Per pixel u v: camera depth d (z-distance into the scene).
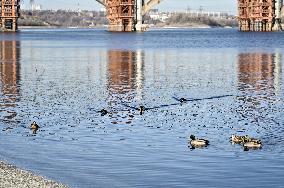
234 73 78.38
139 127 38.91
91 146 33.06
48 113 44.62
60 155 30.88
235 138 33.91
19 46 154.75
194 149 32.19
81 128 38.50
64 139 34.97
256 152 31.31
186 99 52.75
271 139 34.69
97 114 44.22
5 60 102.62
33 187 24.34
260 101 51.56
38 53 123.38
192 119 42.00
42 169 27.95
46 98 53.31
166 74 77.12
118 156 30.67
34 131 37.50
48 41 191.00
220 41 193.75
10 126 39.28
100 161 29.59
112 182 26.02
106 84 65.44
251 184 25.78
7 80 69.44
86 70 83.06
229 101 51.62
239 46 156.12
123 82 67.62
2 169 27.28
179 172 27.58
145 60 103.12
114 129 38.19
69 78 71.75
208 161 29.53
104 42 184.25
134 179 26.48
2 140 34.62
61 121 41.12
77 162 29.41
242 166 28.56
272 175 27.08
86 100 52.09
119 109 46.91
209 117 42.88
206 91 58.91
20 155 30.81
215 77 73.12
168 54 120.31
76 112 45.09
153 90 59.84
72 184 25.59
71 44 168.12
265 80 69.62
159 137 35.47
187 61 100.56
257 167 28.39
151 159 30.00
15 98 53.34
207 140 33.94
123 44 169.38
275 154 30.81
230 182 26.06
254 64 93.38
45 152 31.55
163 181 26.19
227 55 116.75
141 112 45.19
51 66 89.62
